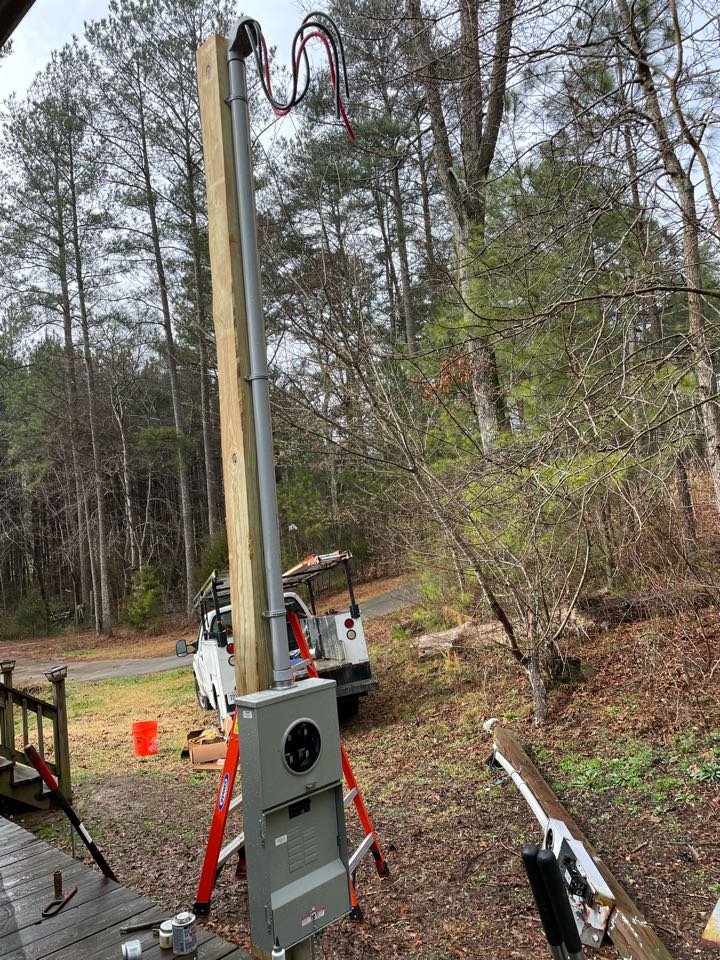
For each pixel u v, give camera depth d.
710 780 4.78
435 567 9.03
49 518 40.88
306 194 8.97
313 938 2.47
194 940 2.70
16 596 41.56
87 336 29.69
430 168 10.33
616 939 3.14
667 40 6.02
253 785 2.36
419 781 5.87
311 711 2.50
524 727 6.51
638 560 6.12
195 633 25.08
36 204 28.31
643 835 4.28
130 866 4.70
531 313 5.52
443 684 8.57
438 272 7.91
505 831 4.57
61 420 31.53
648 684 6.33
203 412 28.69
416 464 6.55
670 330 6.06
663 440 5.05
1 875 3.67
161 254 28.22
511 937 3.44
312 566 8.45
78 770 7.84
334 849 2.54
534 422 6.29
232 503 2.66
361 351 6.71
